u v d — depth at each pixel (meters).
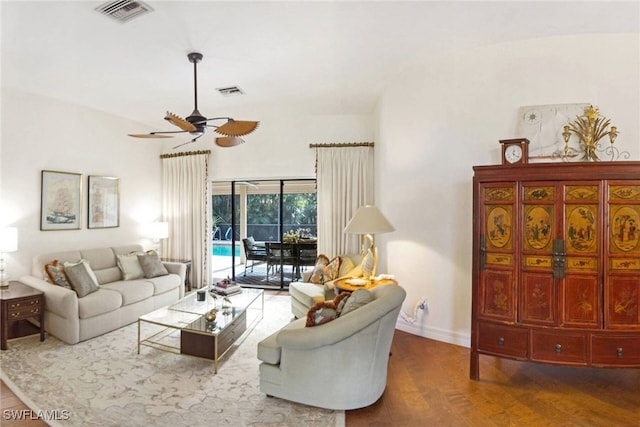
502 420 2.27
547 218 2.62
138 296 4.23
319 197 5.35
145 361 3.12
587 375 2.91
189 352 2.99
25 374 2.85
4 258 3.92
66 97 4.45
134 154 5.61
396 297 2.39
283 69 3.68
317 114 5.36
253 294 4.27
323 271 4.43
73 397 2.51
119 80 3.90
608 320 2.52
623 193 2.49
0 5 2.44
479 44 3.32
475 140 3.45
